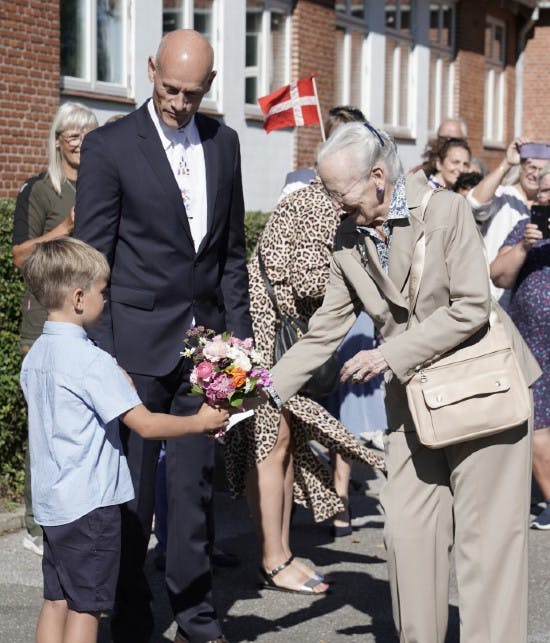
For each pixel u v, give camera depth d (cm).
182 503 429
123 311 414
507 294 689
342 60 1739
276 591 521
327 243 509
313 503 548
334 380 529
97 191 408
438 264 375
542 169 630
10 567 539
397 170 377
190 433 370
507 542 381
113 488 361
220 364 374
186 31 403
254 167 1459
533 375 396
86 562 359
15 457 653
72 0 1116
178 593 431
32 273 358
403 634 390
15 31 1032
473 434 372
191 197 422
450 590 516
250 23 1452
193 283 422
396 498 391
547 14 2578
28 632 462
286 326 526
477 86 2305
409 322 383
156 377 414
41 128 1073
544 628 476
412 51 2016
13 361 654
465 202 379
